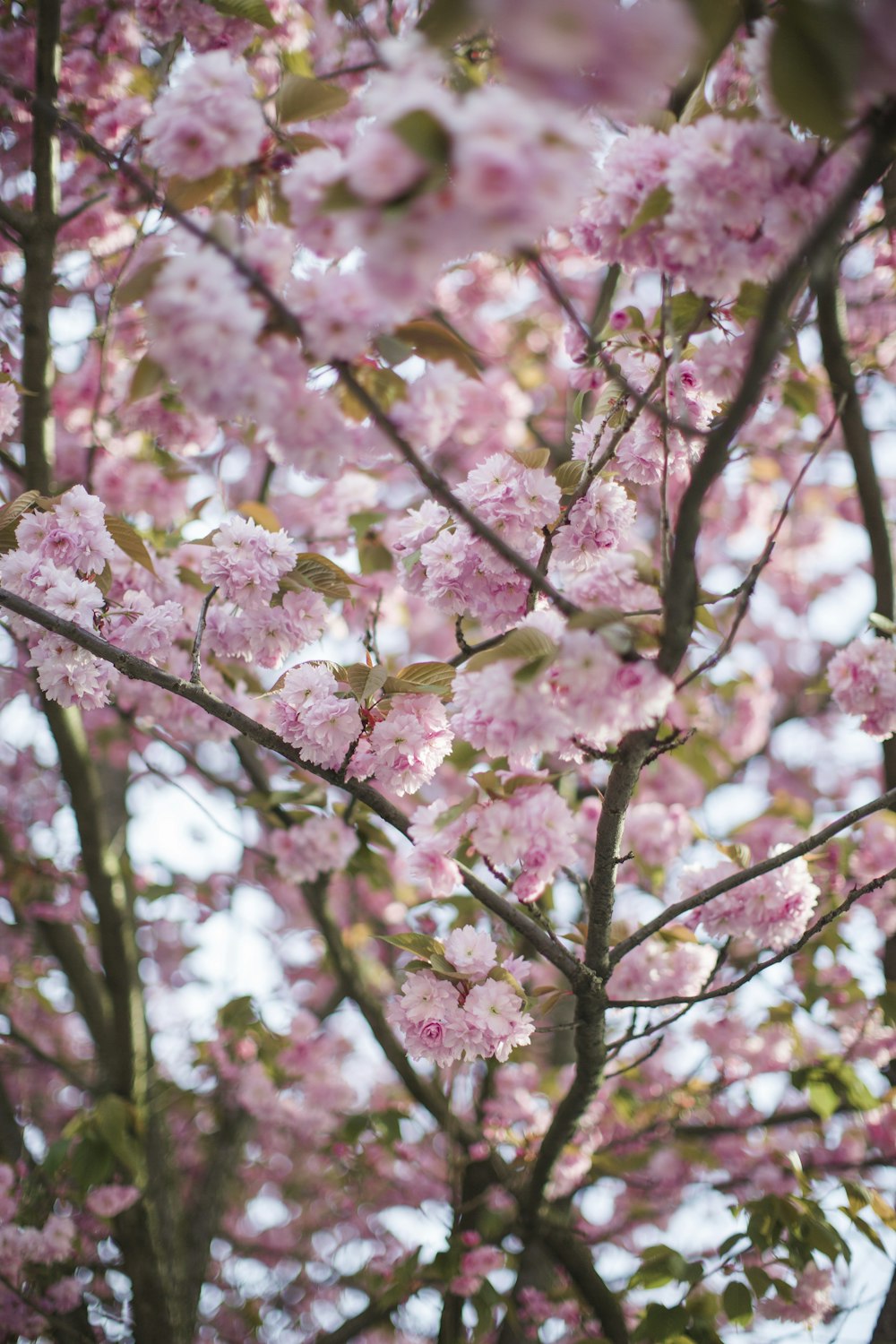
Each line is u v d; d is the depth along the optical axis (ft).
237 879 19.20
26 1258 13.01
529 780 7.14
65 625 7.29
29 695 17.67
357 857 13.17
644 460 7.72
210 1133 18.33
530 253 4.59
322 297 4.53
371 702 7.58
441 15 3.75
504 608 7.79
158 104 5.32
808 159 5.23
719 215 5.33
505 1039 7.44
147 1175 13.46
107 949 13.12
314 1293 17.99
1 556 7.88
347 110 8.58
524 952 11.95
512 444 17.78
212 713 7.58
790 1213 10.45
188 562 12.05
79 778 12.80
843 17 3.92
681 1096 14.08
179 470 14.24
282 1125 17.60
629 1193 15.61
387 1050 13.57
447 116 3.61
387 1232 17.93
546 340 20.43
